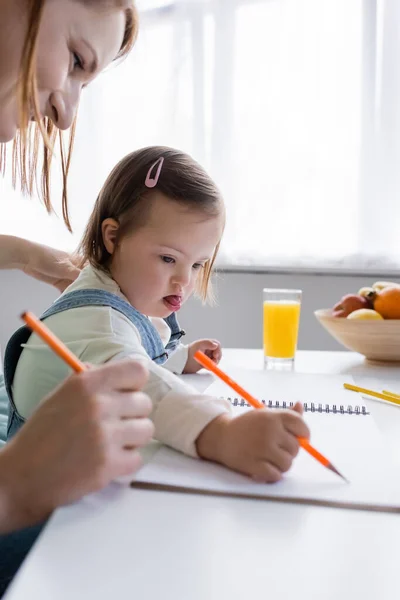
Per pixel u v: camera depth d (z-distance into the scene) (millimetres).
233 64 2166
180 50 2193
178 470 494
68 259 1130
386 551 359
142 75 2217
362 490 457
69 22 675
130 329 761
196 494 447
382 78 2074
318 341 2168
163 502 428
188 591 310
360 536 380
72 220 2254
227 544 364
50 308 827
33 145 1022
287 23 2123
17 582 316
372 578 327
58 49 680
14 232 2295
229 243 2188
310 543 368
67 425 435
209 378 969
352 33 2088
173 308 919
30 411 770
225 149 2180
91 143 2238
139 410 481
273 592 311
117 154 2242
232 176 2178
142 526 387
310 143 2133
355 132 2105
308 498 438
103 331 717
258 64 2150
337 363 1142
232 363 1134
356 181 2111
